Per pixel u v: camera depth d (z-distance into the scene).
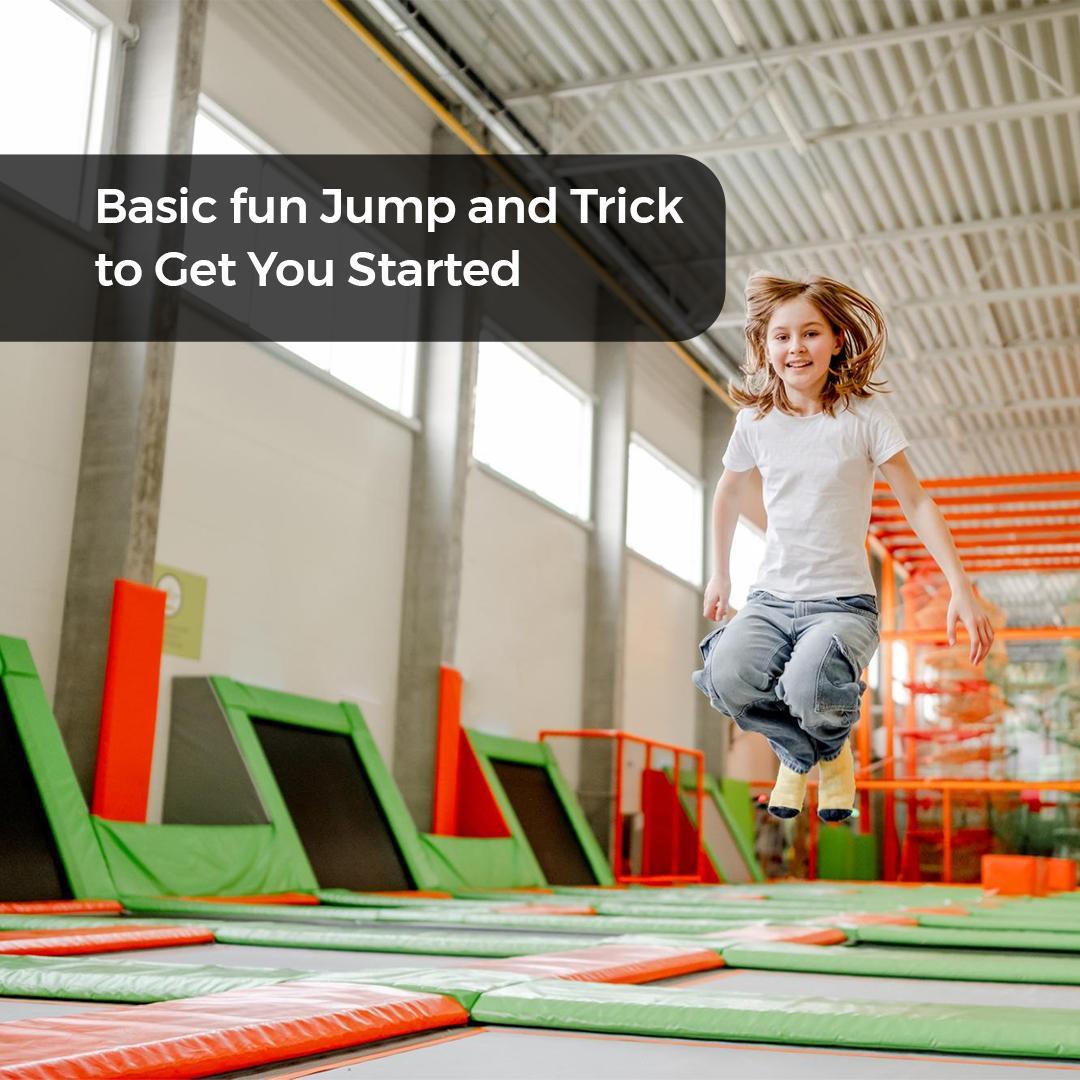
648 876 14.04
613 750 13.97
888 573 16.95
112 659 7.54
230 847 7.70
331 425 10.30
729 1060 2.12
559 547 13.97
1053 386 17.31
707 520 17.78
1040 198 12.80
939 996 3.19
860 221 13.48
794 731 2.64
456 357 11.48
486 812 11.20
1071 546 22.50
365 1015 2.26
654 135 12.09
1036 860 11.44
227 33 9.40
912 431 19.00
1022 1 9.98
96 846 6.78
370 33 10.25
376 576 10.84
